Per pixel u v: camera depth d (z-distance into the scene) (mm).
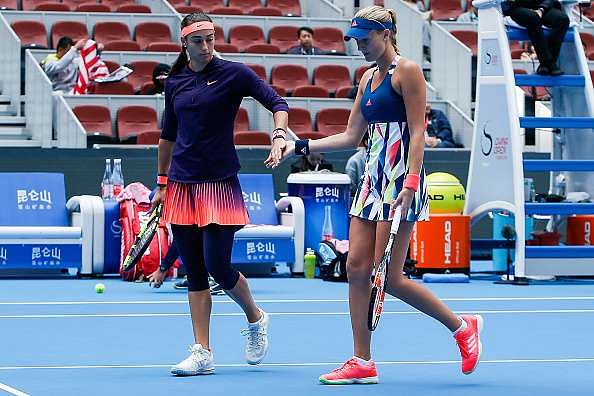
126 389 17734
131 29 63906
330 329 25172
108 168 38438
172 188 19609
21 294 32156
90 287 34219
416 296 18672
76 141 46594
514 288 34781
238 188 19703
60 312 28031
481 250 41688
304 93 56812
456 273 37156
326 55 61562
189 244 19438
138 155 42344
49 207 38000
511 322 26562
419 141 18062
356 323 18469
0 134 51250
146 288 34000
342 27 67312
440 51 58906
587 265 36531
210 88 19422
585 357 21484
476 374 19484
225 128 19578
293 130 53531
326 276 36812
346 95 57625
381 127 18391
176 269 36531
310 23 66875
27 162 40656
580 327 25766
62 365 20172
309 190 38844
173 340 23344
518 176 35906
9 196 37719
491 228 44719
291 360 20969
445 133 52281
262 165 42969
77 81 54312
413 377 19141
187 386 18047
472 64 61469
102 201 37188
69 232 36688
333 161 43750
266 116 52156
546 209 36000
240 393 17438
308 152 19359
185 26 19406
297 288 34438
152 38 63312
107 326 25469
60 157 41062
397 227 17625
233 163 19641
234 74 19500
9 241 36312
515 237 36125
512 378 19094
